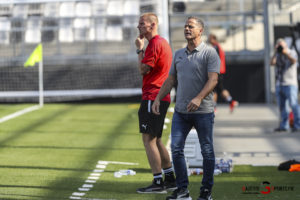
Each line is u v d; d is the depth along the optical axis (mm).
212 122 17672
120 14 65250
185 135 17969
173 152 17891
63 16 64688
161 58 19297
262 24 59500
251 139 33031
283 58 35188
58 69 55688
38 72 55562
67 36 62312
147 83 19531
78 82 55656
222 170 22906
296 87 35625
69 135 33875
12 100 55125
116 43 61062
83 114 44688
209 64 17234
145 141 19719
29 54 60000
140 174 22719
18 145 30172
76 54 60000
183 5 61062
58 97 55312
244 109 49812
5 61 57719
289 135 34500
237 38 59594
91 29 62531
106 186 20516
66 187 20281
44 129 36500
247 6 61875
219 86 45688
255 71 55062
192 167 23641
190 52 17609
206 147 17562
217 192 19406
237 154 27781
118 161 25641
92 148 29250
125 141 31594
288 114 35969
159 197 18891
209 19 60000
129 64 56406
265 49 54094
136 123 39344
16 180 21406
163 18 48406
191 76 17469
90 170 23516
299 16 53844
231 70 55219
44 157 26625
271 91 54344
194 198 18594
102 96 55312
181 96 17750
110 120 41000
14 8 65438
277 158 26500
